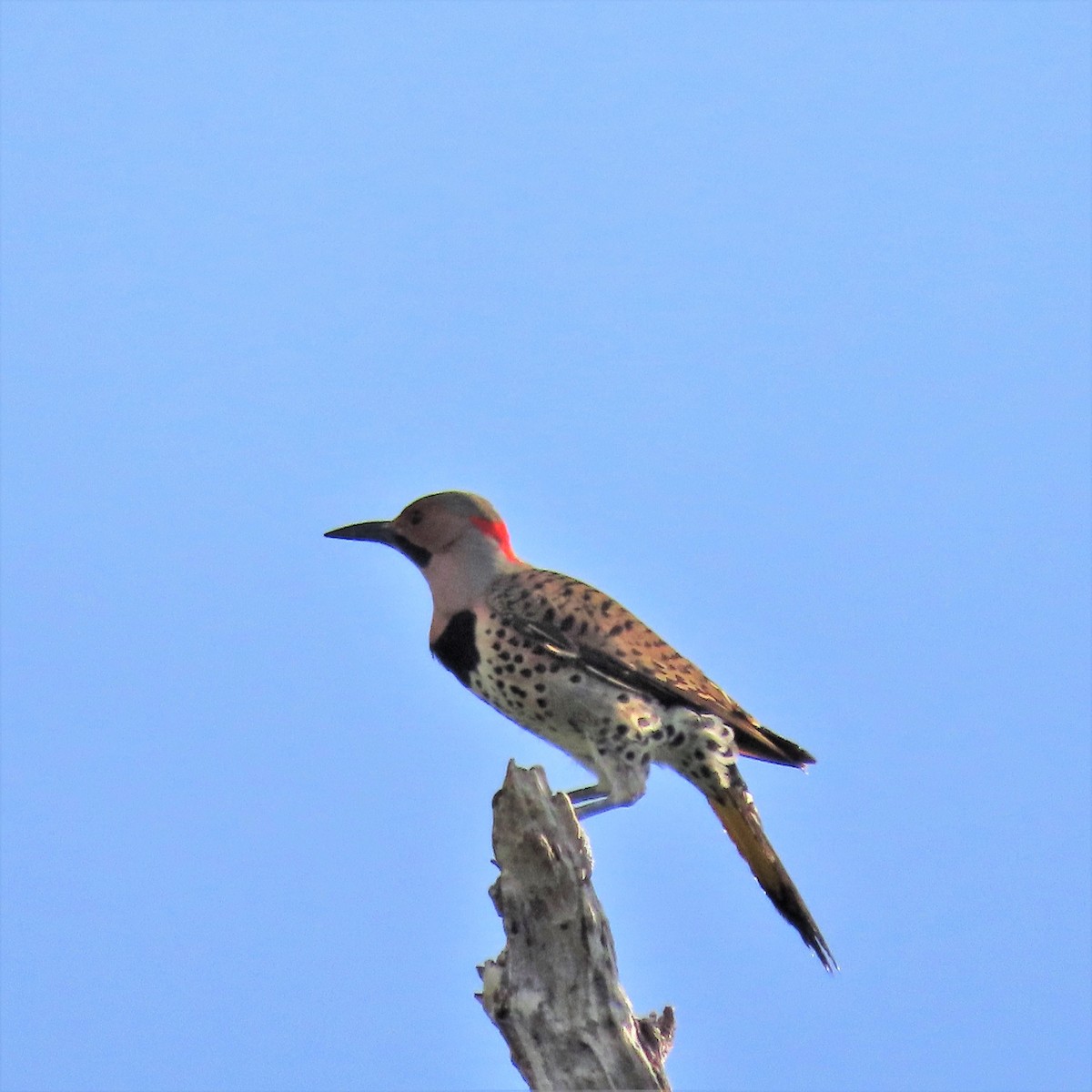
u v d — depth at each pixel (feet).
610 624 41.22
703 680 41.78
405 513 43.91
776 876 40.27
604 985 28.07
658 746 40.73
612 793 40.50
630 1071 27.71
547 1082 27.81
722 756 40.42
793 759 42.19
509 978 28.19
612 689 40.63
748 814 40.45
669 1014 29.32
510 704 41.96
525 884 27.94
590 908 28.02
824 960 39.34
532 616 41.09
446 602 42.63
